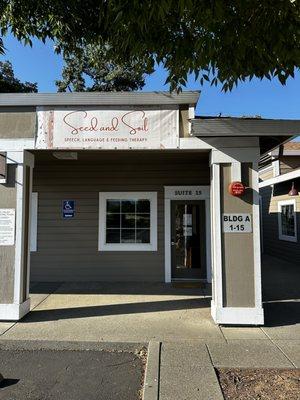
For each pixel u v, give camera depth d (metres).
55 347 5.47
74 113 6.86
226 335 5.98
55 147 6.83
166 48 4.05
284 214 15.97
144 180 10.56
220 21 3.55
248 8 3.43
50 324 6.56
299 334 6.03
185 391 4.04
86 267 10.48
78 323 6.61
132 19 3.62
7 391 4.16
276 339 5.78
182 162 10.30
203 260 10.46
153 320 6.79
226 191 6.77
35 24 5.65
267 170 18.72
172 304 7.90
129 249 10.48
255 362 4.84
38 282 10.29
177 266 10.52
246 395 3.95
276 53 3.62
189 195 10.44
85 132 6.82
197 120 6.54
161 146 6.78
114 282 10.27
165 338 5.82
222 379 4.36
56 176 10.67
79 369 4.74
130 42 4.11
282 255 16.00
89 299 8.38
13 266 6.83
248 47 3.79
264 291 9.42
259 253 6.63
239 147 6.75
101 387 4.26
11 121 6.93
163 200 10.53
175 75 4.32
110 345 5.54
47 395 4.07
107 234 10.59
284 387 4.12
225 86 4.34
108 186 10.61
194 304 7.90
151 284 9.97
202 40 3.72
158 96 6.77
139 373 4.63
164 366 4.70
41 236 10.57
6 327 6.39
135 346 5.51
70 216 10.58
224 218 6.73
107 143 6.80
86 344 5.59
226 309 6.48
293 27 3.39
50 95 6.82
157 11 3.52
